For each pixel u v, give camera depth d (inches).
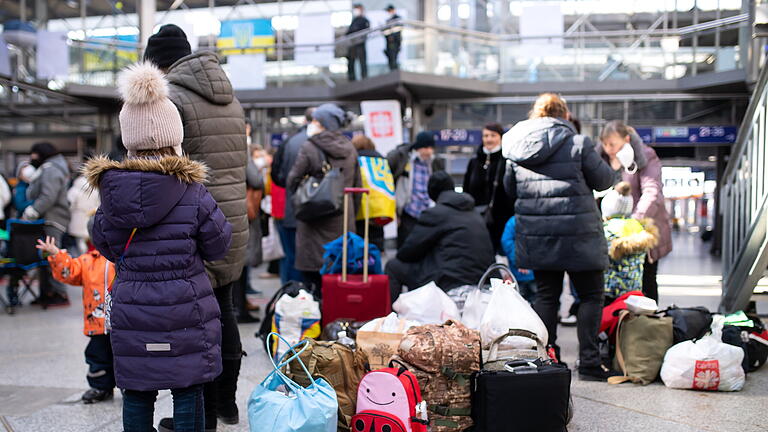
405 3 622.8
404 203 316.5
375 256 227.9
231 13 682.8
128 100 128.9
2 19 623.2
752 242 225.9
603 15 629.9
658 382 195.6
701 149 655.1
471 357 146.1
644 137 632.4
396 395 136.8
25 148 719.7
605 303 226.1
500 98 650.8
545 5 628.4
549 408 142.9
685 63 613.3
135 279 126.0
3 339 266.7
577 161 189.2
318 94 650.8
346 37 629.9
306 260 249.6
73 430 163.9
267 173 374.6
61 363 228.2
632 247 215.8
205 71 152.9
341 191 241.3
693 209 1267.2
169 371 124.6
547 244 191.0
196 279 128.1
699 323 194.1
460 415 145.2
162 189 123.0
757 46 540.4
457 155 660.1
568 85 634.2
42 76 615.2
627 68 626.5
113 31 666.8
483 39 631.8
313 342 149.7
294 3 677.3
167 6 677.9
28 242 327.9
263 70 658.8
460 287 205.8
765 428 157.9
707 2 609.0
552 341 198.2
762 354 206.5
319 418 126.0
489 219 262.7
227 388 161.8
